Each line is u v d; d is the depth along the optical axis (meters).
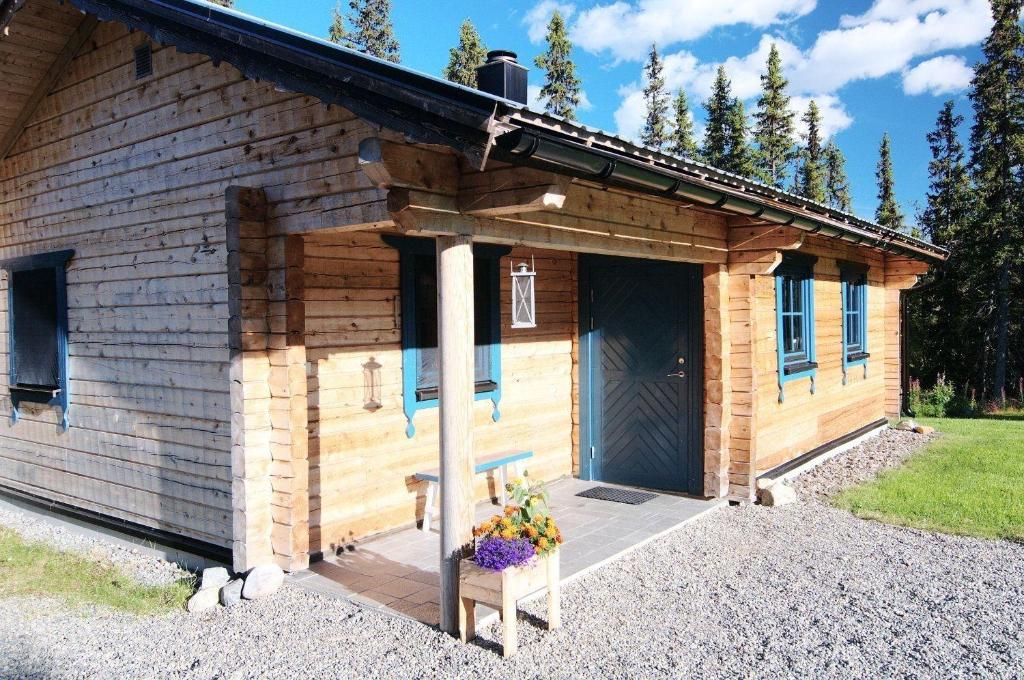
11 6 6.19
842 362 10.30
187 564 5.93
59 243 7.10
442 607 4.38
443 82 3.42
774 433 8.19
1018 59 20.30
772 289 8.16
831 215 7.57
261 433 5.27
